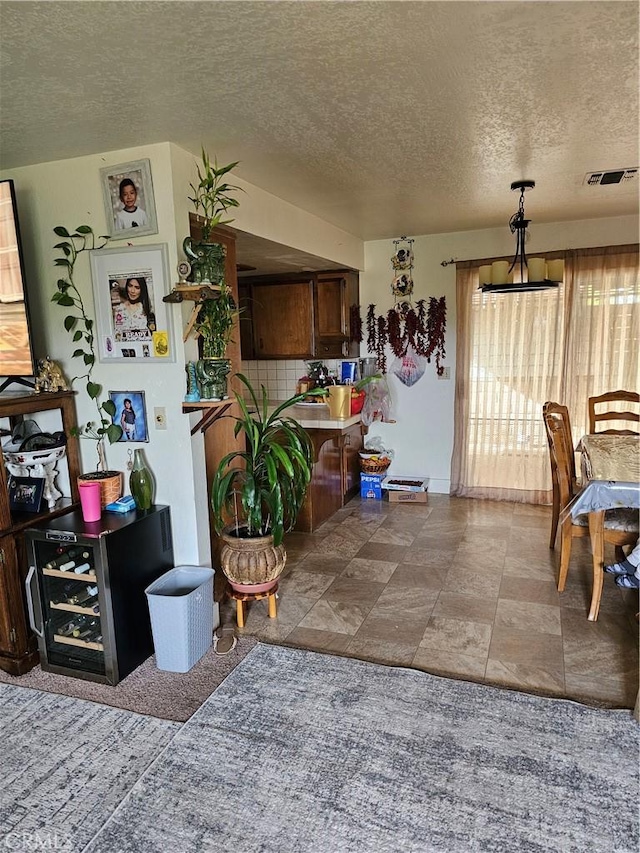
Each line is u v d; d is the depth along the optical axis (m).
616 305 4.36
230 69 1.79
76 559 2.52
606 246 4.34
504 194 3.48
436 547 3.88
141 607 2.53
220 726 2.08
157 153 2.44
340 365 5.17
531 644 2.62
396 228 4.53
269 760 1.90
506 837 1.59
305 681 2.35
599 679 2.34
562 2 1.46
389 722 2.08
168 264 2.50
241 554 2.76
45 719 2.16
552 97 2.08
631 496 2.65
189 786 1.80
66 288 2.70
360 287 5.20
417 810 1.69
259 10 1.46
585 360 4.50
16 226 2.44
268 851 1.57
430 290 4.95
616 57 1.77
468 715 2.11
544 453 4.76
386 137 2.45
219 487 2.67
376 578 3.39
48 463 2.66
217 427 3.04
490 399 4.84
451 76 1.88
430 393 5.09
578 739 1.97
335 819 1.67
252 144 2.50
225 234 2.98
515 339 4.68
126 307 2.62
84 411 2.81
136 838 1.62
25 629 2.52
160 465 2.70
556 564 3.55
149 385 2.65
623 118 2.28
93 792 1.80
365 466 5.08
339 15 1.50
